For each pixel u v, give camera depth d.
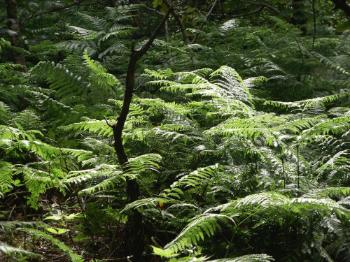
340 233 2.90
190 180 3.44
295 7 9.92
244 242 3.09
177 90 6.13
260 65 7.31
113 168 3.49
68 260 3.29
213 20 11.58
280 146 3.78
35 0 10.79
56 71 5.56
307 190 3.31
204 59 7.58
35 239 3.50
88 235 3.51
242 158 4.01
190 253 2.85
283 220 3.04
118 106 5.38
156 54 7.82
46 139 4.73
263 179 3.52
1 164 3.45
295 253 2.90
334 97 4.74
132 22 10.70
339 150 4.33
